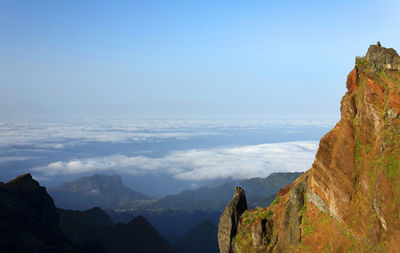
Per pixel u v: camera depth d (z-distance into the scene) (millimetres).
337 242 31125
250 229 41656
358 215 29969
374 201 28578
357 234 29688
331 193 32844
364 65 32875
